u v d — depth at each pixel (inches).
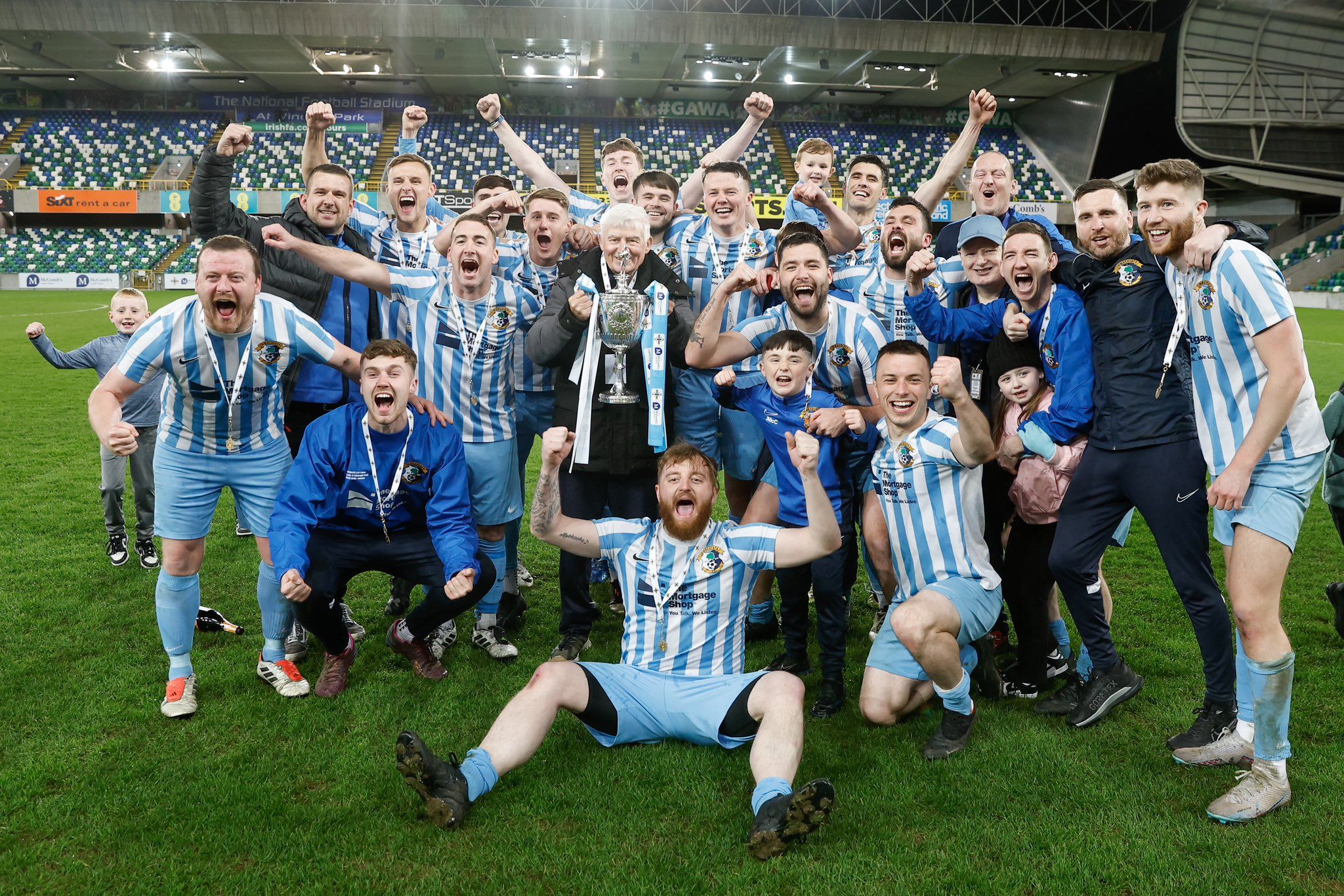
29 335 196.9
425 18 1024.2
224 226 164.9
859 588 199.2
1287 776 118.8
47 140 1382.9
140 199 1333.7
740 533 125.0
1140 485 124.2
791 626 150.8
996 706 143.3
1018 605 145.3
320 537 144.4
